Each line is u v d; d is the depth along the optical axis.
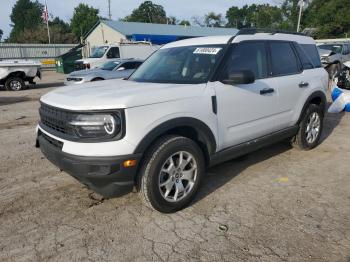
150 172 3.14
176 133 3.44
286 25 60.31
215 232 3.09
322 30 53.19
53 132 3.23
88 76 12.10
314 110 5.17
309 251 2.80
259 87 4.07
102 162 2.86
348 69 8.22
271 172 4.48
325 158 5.00
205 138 3.55
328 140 5.96
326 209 3.48
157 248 2.88
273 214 3.39
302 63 5.00
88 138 2.92
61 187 4.09
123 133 2.91
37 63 14.88
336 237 2.99
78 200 3.75
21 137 6.45
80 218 3.37
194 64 3.92
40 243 2.96
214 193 3.87
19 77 14.57
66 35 58.50
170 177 3.31
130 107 2.92
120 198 3.77
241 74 3.49
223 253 2.79
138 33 33.44
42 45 34.12
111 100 2.94
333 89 8.55
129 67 13.09
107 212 3.48
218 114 3.61
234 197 3.77
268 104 4.25
